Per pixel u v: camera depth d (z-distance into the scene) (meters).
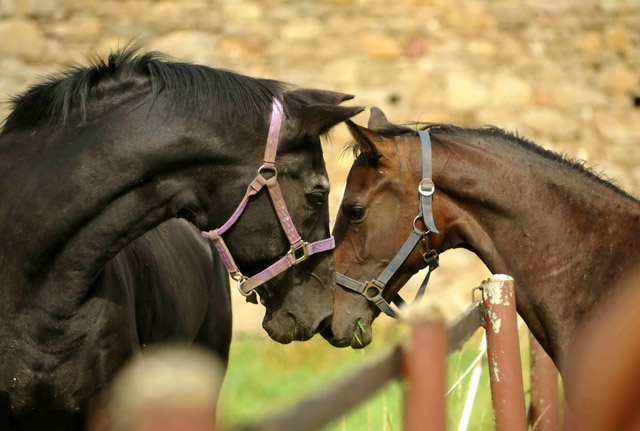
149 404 1.95
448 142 6.36
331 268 5.60
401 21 14.66
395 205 6.32
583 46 14.79
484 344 6.24
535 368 6.82
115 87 5.14
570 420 5.90
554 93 14.72
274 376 11.08
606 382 2.81
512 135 6.45
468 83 14.62
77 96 5.09
